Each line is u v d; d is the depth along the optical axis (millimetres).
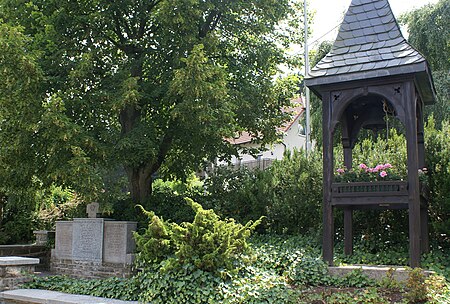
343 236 12148
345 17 10414
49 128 11297
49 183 13078
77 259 13000
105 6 13703
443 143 11172
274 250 10703
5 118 12039
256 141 15891
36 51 11789
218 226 9203
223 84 12328
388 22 9969
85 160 11250
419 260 8484
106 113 13367
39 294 9828
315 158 13422
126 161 12953
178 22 12789
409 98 8930
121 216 14086
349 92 9469
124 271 11969
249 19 15047
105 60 14117
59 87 12914
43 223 18422
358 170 9734
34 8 12969
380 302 7281
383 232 11742
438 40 17828
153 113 14516
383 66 9047
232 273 8820
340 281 8789
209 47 13305
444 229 10125
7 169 12852
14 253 15219
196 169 16406
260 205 13188
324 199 9391
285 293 8156
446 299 7188
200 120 12141
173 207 13867
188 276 8562
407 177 9180
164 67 13914
